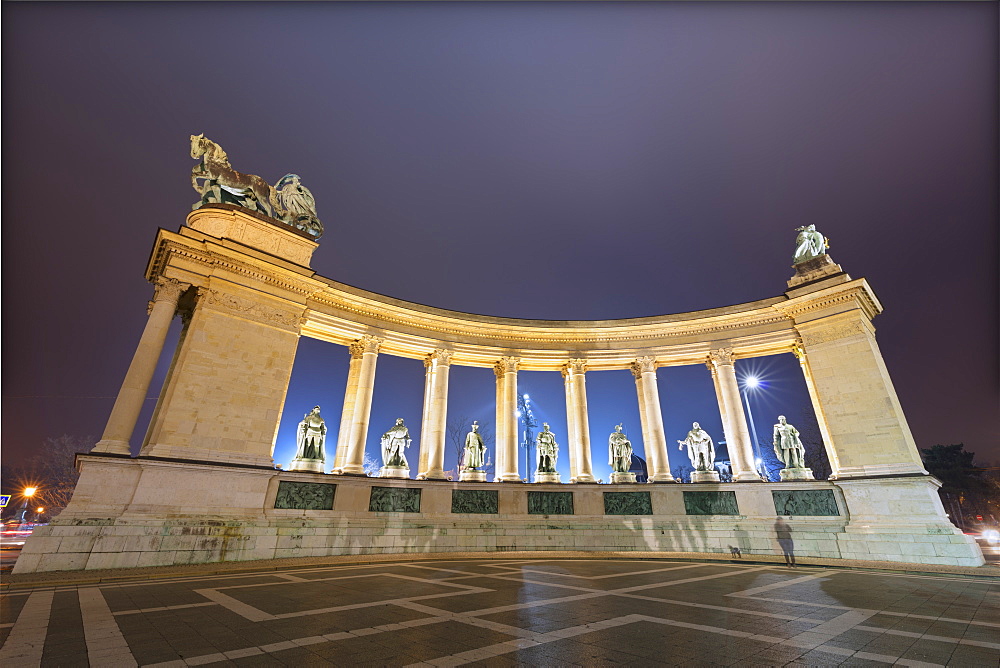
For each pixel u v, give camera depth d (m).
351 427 28.06
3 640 7.79
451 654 6.95
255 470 22.47
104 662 6.62
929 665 6.43
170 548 18.89
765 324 30.66
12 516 52.38
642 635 8.05
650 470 30.66
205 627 8.63
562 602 11.12
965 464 62.25
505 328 33.19
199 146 28.02
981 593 12.86
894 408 24.78
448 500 27.77
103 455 19.20
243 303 24.83
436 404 30.62
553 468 31.61
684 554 24.84
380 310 30.22
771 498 26.66
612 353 33.56
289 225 28.41
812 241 30.73
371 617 9.44
